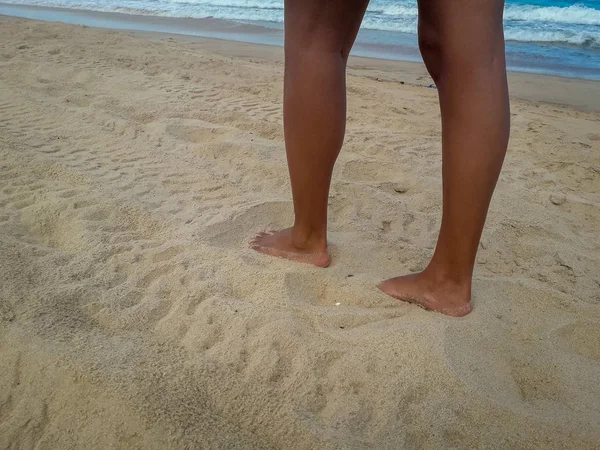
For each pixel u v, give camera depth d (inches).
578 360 60.7
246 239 82.3
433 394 53.5
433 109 172.1
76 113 138.6
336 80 62.7
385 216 94.0
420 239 87.1
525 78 246.8
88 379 51.4
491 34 54.9
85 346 56.2
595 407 53.9
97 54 216.4
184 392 51.7
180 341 59.6
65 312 61.9
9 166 100.8
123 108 146.3
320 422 50.4
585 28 366.0
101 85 171.3
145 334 60.2
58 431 48.6
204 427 48.6
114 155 112.5
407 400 52.8
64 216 84.4
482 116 55.5
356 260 77.0
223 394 52.2
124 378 51.8
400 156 125.3
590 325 66.8
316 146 65.2
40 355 54.0
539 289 72.8
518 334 64.7
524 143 142.3
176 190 97.8
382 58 287.7
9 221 82.4
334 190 100.7
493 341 62.0
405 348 58.4
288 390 53.5
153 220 84.7
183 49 251.3
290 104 64.1
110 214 85.8
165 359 55.7
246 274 70.7
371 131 144.9
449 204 60.3
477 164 56.7
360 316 64.1
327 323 62.9
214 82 185.5
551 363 59.9
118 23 408.5
